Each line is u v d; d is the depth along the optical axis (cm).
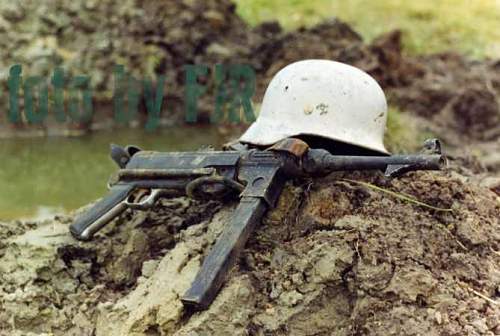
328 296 402
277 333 395
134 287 456
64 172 762
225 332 389
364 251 403
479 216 438
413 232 416
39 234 482
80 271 470
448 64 961
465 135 899
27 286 456
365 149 450
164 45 962
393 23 997
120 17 967
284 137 447
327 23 985
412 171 438
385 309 393
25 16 945
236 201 444
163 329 400
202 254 426
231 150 462
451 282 404
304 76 458
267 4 1013
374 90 463
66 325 444
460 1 1047
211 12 983
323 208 424
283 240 423
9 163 784
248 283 401
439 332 384
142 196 473
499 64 959
